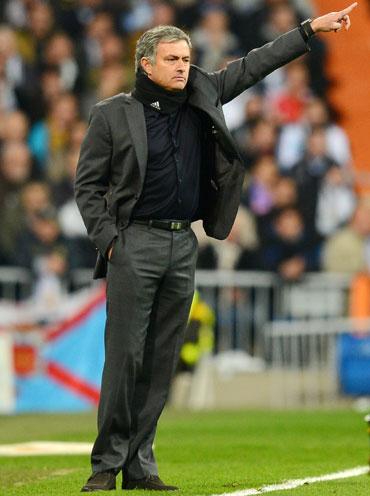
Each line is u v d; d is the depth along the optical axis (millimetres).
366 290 54406
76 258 53812
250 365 53594
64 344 48656
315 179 59188
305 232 58250
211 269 56094
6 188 53781
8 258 52750
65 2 58250
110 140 19312
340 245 58250
